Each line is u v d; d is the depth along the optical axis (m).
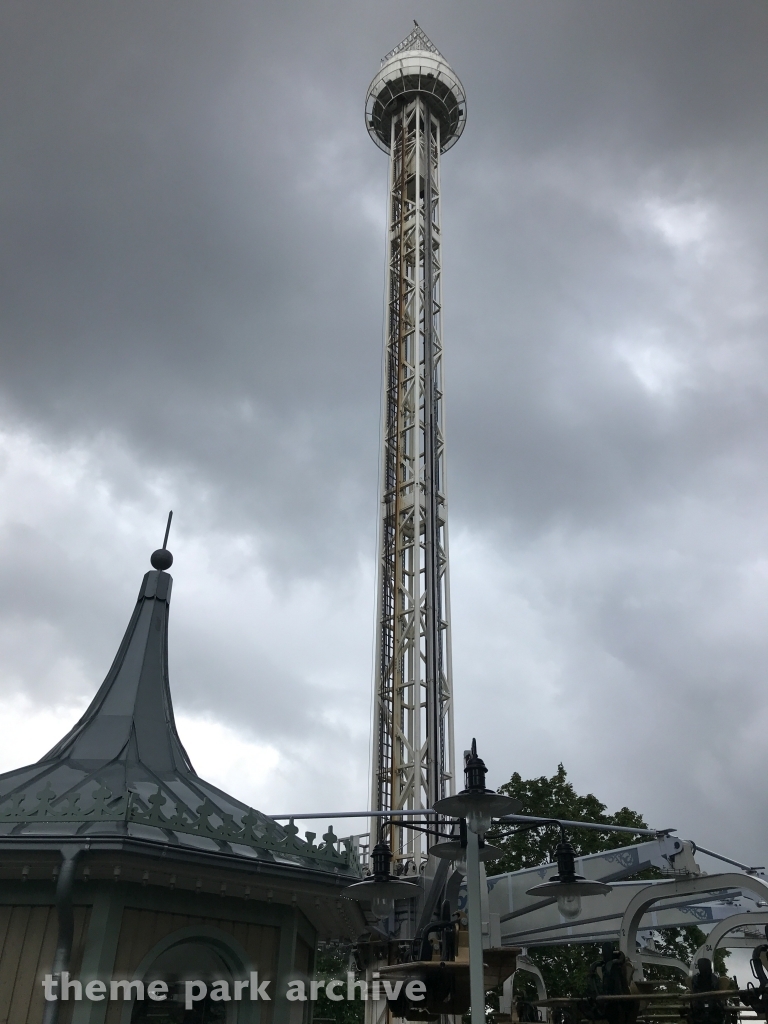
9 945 11.93
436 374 53.91
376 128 65.81
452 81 63.38
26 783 13.70
